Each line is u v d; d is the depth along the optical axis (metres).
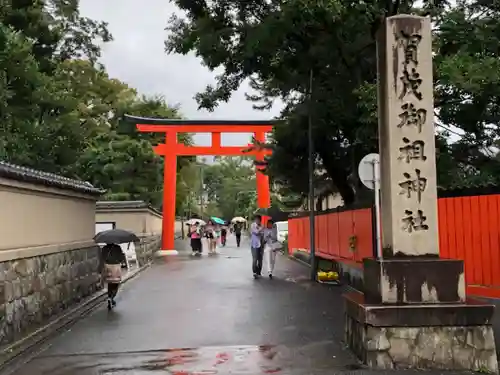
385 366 6.55
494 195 10.53
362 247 13.38
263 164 19.28
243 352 7.46
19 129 16.03
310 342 8.02
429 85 7.22
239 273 18.97
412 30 7.24
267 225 17.53
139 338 8.50
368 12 11.05
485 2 13.01
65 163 18.33
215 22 13.30
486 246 10.59
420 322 6.59
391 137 7.17
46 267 9.82
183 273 19.34
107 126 36.44
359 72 13.47
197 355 7.33
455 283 6.81
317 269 16.58
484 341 6.60
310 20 11.47
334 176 17.83
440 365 6.55
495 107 12.59
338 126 14.95
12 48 14.82
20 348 7.67
